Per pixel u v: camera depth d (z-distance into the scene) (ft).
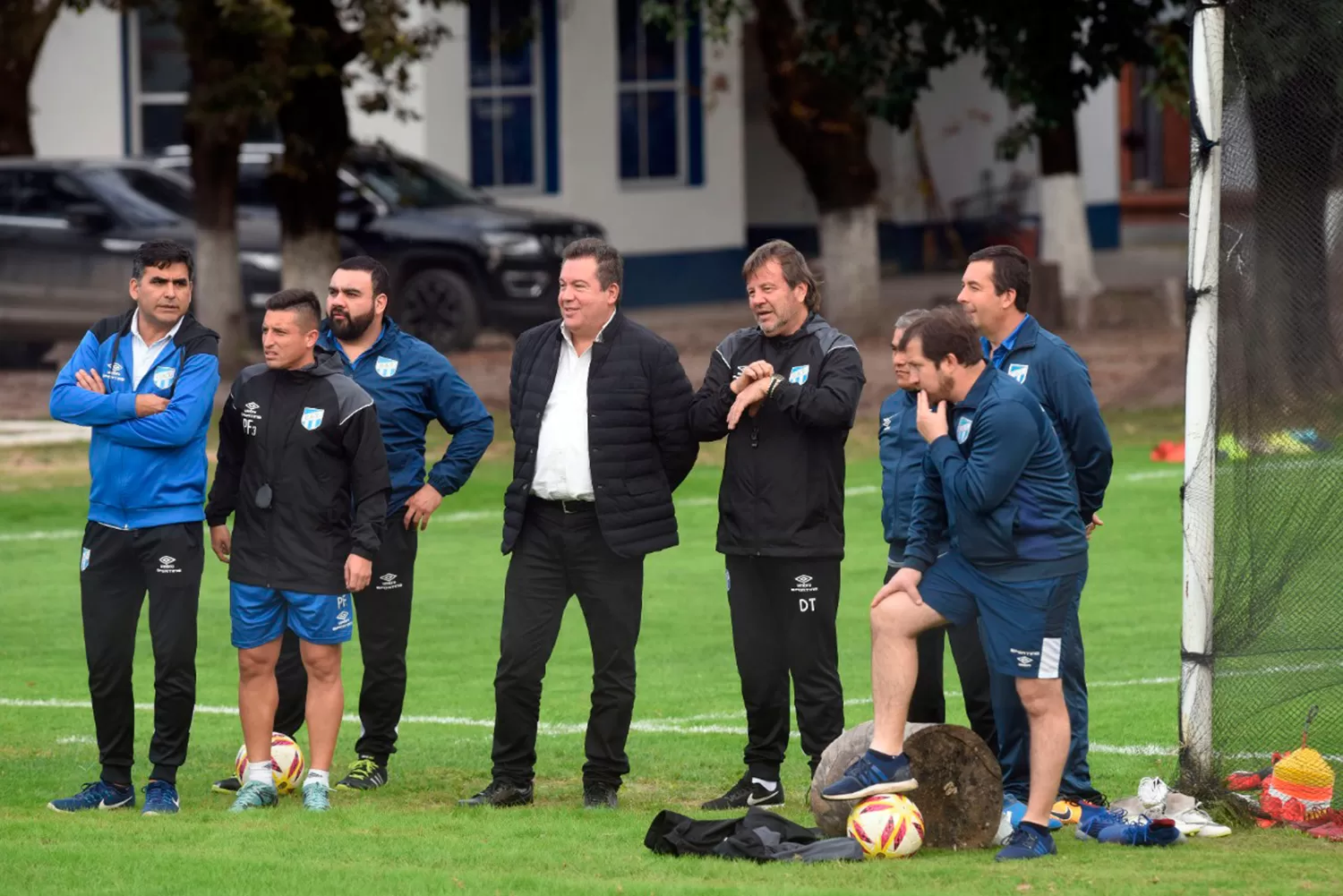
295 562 74.90
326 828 71.00
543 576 76.89
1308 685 74.08
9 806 76.38
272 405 75.00
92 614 75.46
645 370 76.02
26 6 253.65
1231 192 74.69
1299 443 74.23
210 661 111.24
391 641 81.87
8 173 243.60
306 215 219.20
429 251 240.32
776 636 77.00
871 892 58.18
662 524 76.48
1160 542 142.92
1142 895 58.85
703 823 67.46
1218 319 74.08
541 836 69.77
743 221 327.67
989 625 65.36
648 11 233.35
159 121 296.30
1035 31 190.70
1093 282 299.58
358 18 209.77
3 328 243.19
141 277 74.74
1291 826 71.61
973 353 64.44
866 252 253.85
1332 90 74.49
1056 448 64.95
